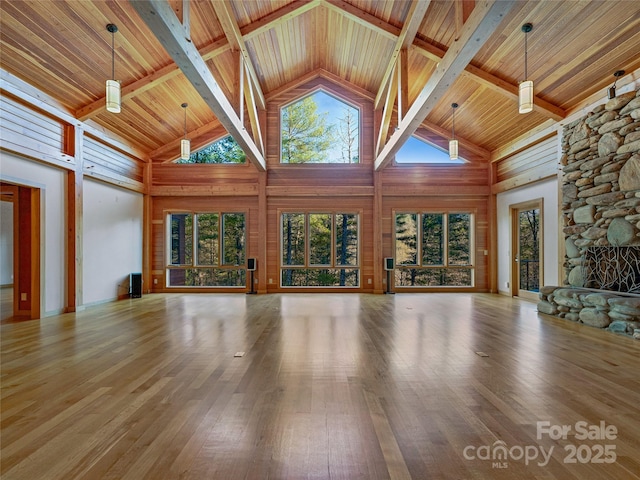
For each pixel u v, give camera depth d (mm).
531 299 6898
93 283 6410
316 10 6090
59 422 2059
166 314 5461
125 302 6750
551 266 6109
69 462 1678
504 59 5121
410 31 5090
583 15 3975
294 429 1975
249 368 2965
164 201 8297
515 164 7301
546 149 6160
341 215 8367
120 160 7199
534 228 6910
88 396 2414
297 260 8344
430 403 2297
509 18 4355
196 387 2562
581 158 5168
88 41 4590
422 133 8219
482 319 5027
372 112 8273
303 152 8375
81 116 5742
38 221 5188
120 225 7246
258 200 8195
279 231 8219
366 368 2963
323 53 7492
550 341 3809
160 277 8227
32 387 2568
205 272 8367
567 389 2518
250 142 6059
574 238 5281
